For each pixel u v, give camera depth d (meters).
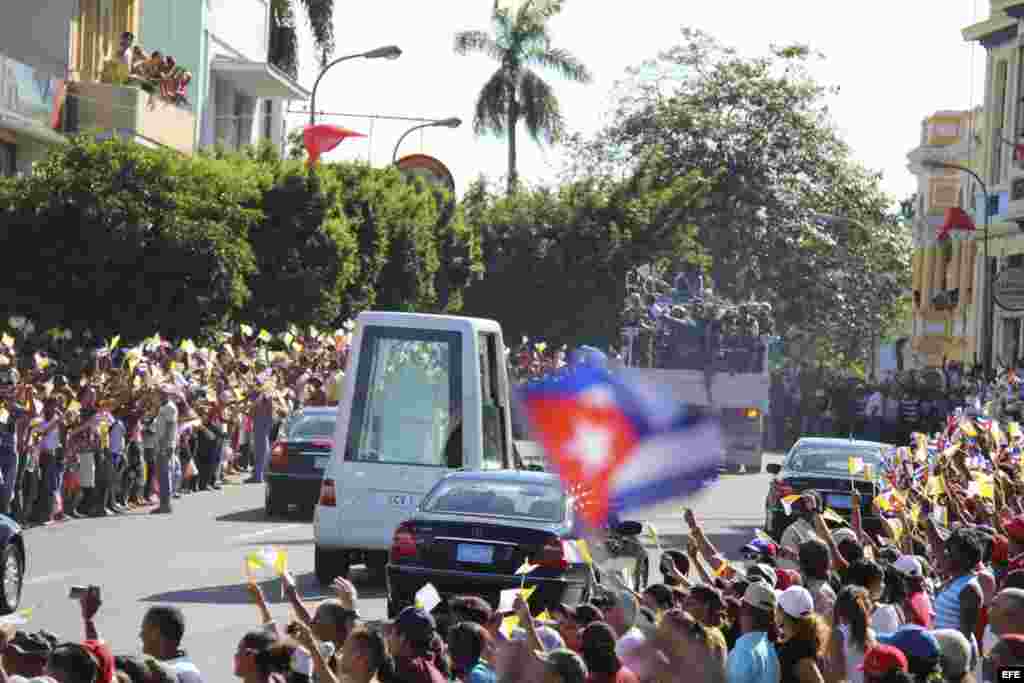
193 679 15.15
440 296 98.75
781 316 120.19
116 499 49.12
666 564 20.64
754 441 70.31
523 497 29.45
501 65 138.62
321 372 65.50
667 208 110.00
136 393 50.03
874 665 14.22
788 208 120.88
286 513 49.50
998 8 97.94
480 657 15.62
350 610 15.90
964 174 134.75
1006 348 97.62
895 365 163.00
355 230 82.31
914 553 25.95
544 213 109.56
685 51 124.12
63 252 62.28
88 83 74.44
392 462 35.75
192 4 100.12
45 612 28.95
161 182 63.50
